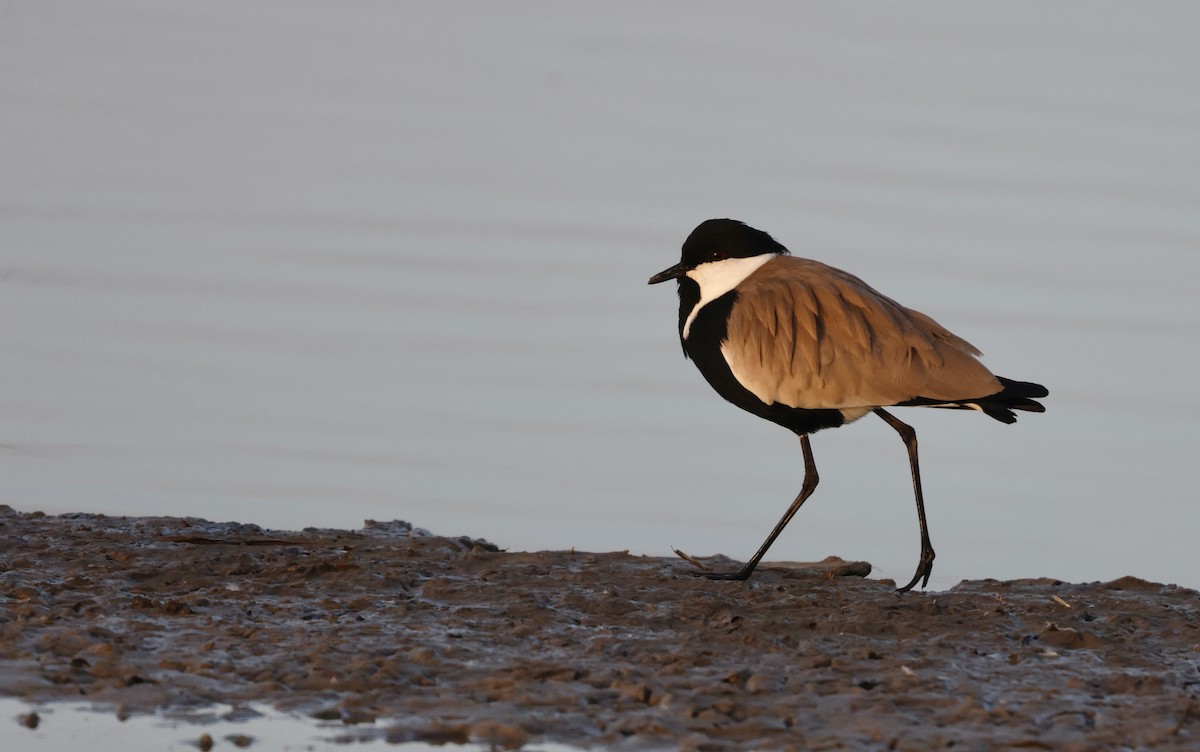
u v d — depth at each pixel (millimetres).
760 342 14609
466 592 13094
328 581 13344
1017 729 10242
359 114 33625
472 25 40938
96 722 10156
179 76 35562
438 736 10102
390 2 43438
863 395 14312
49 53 36469
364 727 10188
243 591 12945
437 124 32938
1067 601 13703
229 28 39906
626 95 35125
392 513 17688
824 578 14555
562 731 10156
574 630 12172
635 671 11148
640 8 42562
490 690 10789
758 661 11508
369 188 28688
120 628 11781
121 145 30609
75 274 24234
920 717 10422
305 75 36344
